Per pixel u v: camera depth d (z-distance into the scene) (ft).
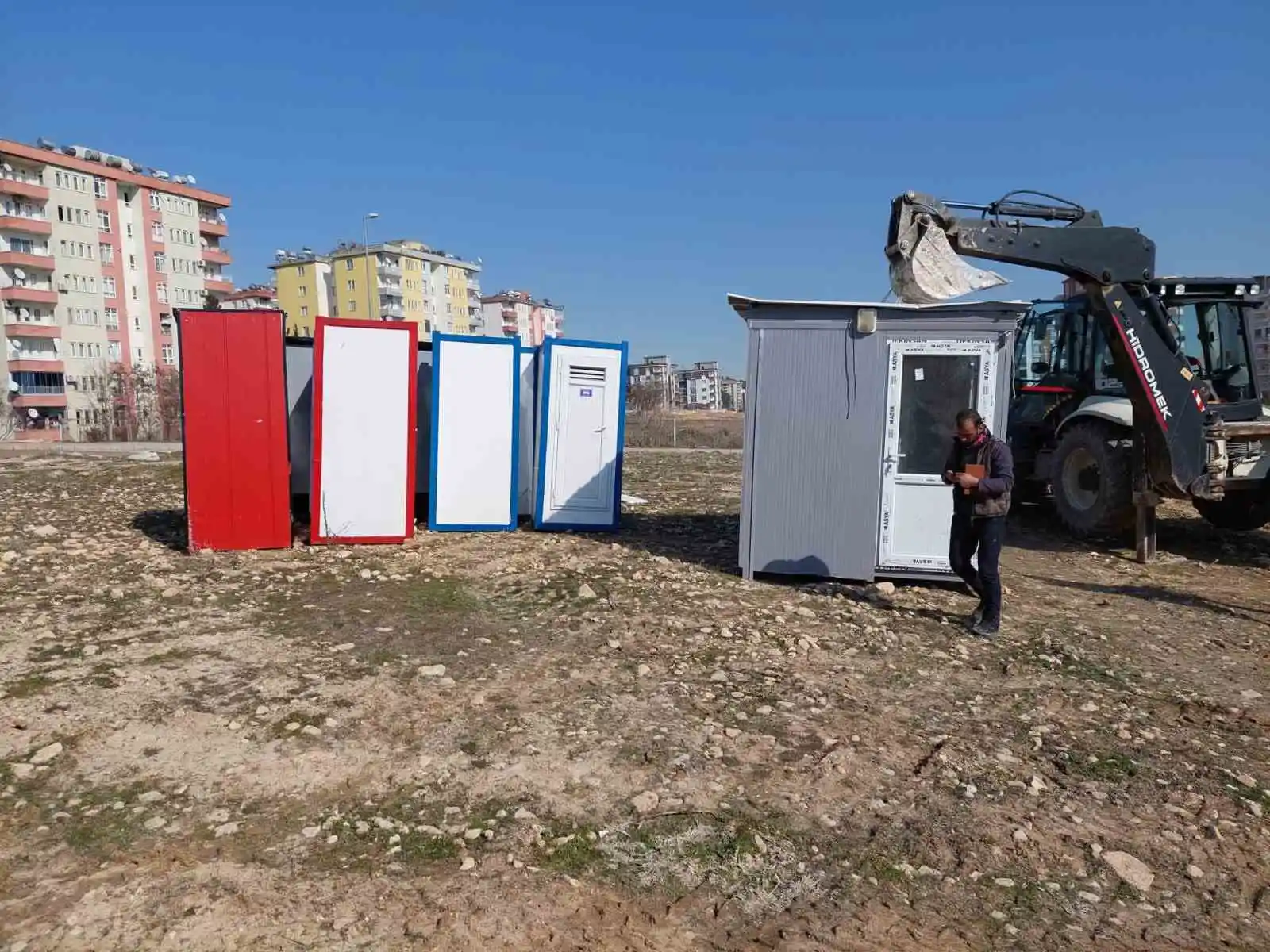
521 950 9.44
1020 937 10.00
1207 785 13.65
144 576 24.71
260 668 17.46
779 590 24.63
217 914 9.80
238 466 28.30
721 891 10.66
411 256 295.28
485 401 33.19
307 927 9.64
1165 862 11.57
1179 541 33.88
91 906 9.87
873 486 24.90
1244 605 24.43
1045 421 35.99
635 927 9.92
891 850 11.64
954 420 24.31
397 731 14.70
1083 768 14.07
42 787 12.51
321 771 13.21
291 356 34.76
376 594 23.48
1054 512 37.65
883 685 17.52
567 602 22.91
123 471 55.52
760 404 25.38
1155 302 27.96
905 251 24.67
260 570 25.89
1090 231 26.76
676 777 13.37
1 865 10.60
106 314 202.18
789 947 9.67
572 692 16.65
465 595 23.58
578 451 33.94
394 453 30.40
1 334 185.68
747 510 25.68
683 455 83.41
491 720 15.25
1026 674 18.39
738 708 16.05
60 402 191.52
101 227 200.85
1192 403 27.81
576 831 11.80
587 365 33.76
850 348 24.66
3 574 24.68
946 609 23.03
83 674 16.79
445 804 12.37
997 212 26.35
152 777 12.87
